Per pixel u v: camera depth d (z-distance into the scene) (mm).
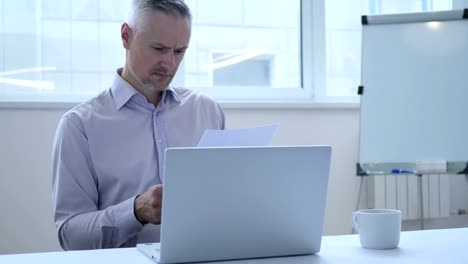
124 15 2654
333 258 1033
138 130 1595
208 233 981
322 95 2938
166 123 1644
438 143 2682
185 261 988
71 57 2605
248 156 973
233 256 1018
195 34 2785
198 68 2795
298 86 2941
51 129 2500
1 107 2432
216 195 965
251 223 1006
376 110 2709
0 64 2529
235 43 2848
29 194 2479
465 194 3021
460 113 2697
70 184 1496
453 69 2721
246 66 2867
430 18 2740
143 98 1597
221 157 955
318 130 2834
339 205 2861
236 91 2826
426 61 2729
